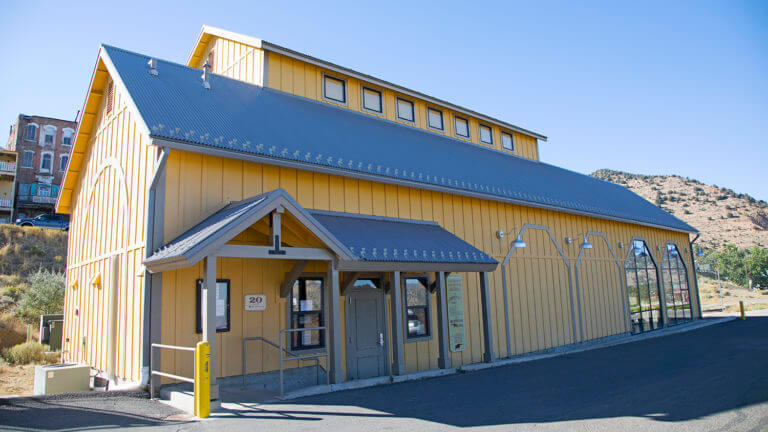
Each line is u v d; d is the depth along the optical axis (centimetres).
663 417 711
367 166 1276
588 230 2119
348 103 1695
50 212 4422
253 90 1441
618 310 2203
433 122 1966
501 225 1692
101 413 753
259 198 934
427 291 1408
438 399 870
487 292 1426
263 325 1063
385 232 1228
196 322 973
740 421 682
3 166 4253
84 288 1377
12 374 1411
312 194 1198
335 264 1004
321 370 1148
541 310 1780
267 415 739
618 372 1162
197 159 1021
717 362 1269
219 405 774
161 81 1195
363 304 1259
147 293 919
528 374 1174
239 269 1042
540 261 1828
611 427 657
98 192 1330
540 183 2016
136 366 941
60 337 1744
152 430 646
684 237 2931
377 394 927
